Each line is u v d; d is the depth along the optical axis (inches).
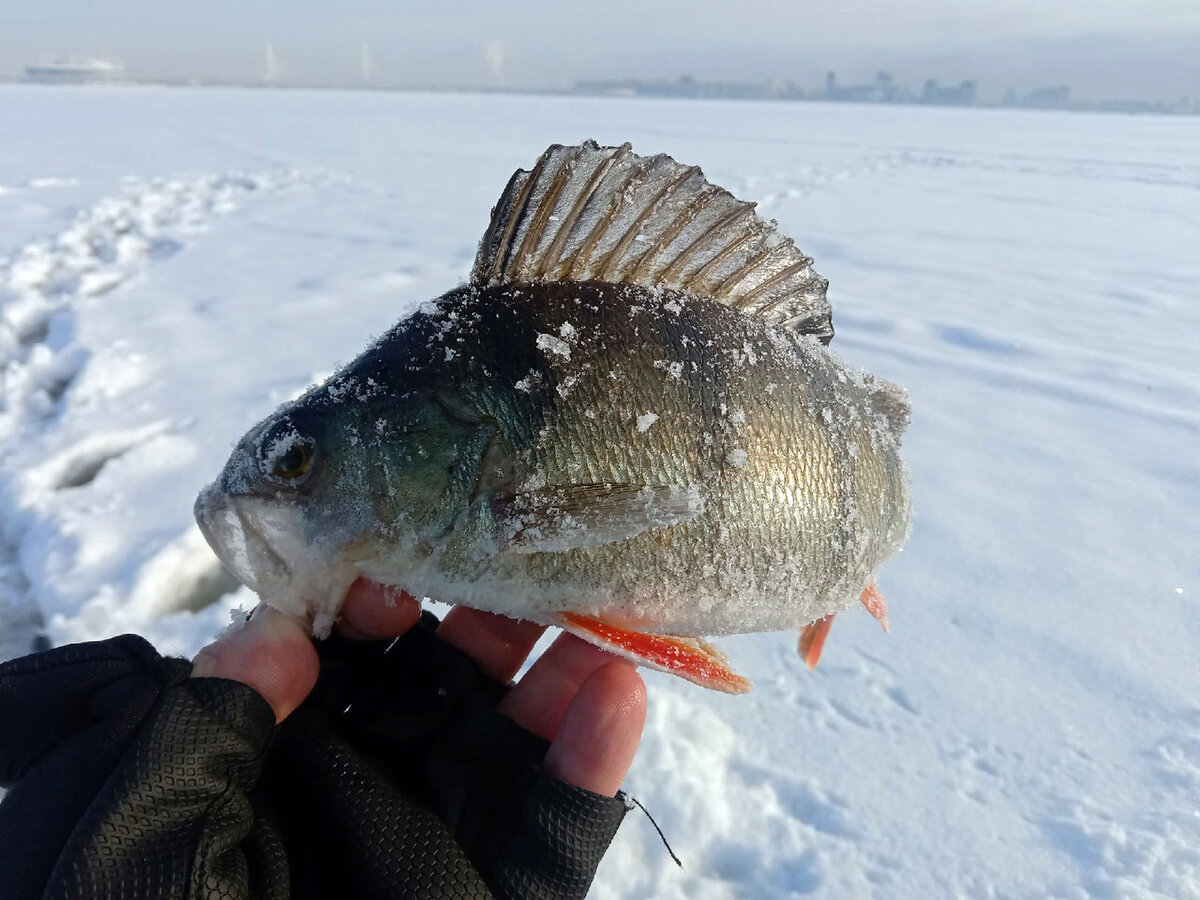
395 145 82.0
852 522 7.1
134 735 5.5
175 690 5.7
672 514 6.1
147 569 12.1
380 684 7.2
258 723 5.8
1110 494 14.5
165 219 41.6
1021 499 14.3
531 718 7.4
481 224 40.4
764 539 6.5
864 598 8.9
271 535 6.5
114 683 5.8
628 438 6.2
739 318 7.0
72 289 28.4
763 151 84.9
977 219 43.6
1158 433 16.8
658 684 10.2
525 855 6.0
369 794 6.0
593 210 6.9
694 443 6.3
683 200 7.1
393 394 6.4
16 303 26.3
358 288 28.2
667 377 6.4
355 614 7.1
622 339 6.4
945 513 13.9
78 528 13.3
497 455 6.3
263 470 6.4
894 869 7.9
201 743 5.5
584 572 6.3
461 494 6.3
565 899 5.9
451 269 30.8
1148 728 9.4
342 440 6.4
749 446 6.5
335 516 6.4
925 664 10.4
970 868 7.9
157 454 15.8
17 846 5.1
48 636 11.2
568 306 6.5
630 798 6.5
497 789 6.5
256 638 6.4
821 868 7.9
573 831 6.0
